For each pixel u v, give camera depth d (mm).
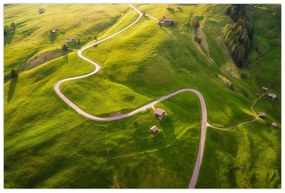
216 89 136125
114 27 187500
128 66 134875
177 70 141250
